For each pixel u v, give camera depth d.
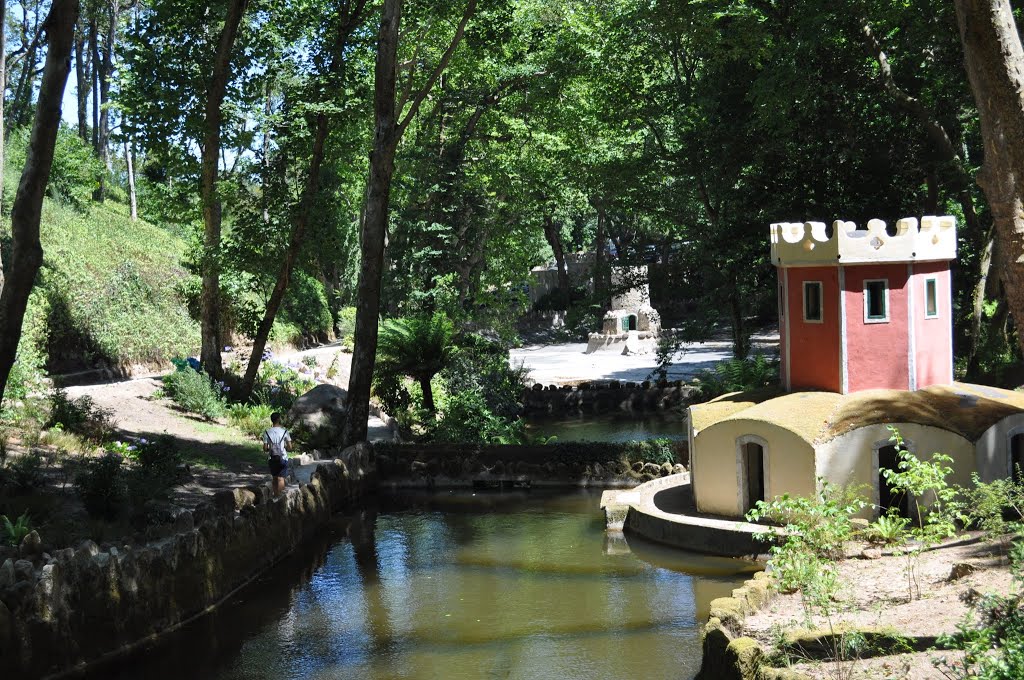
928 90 31.28
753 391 22.36
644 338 59.25
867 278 20.42
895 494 19.08
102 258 40.00
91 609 13.61
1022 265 10.43
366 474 27.25
